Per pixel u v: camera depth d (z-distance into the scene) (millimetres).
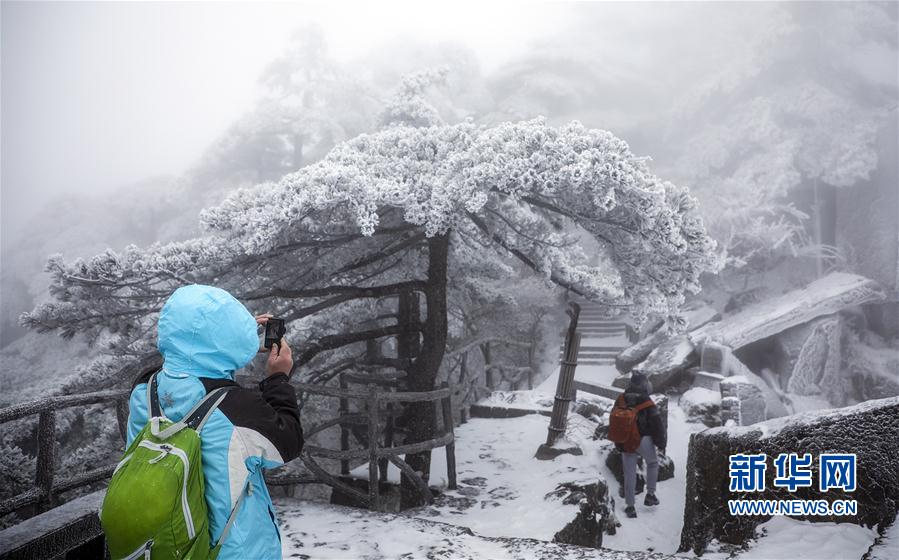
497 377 20406
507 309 19078
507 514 6590
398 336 9164
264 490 1973
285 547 4594
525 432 10250
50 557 3289
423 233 8328
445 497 7184
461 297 12594
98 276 7297
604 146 6844
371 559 4375
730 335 18875
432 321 8281
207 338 1910
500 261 10773
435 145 7973
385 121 12016
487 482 7719
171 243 7629
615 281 9219
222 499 1810
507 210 8609
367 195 6707
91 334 8047
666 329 8195
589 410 11727
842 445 5047
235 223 7109
